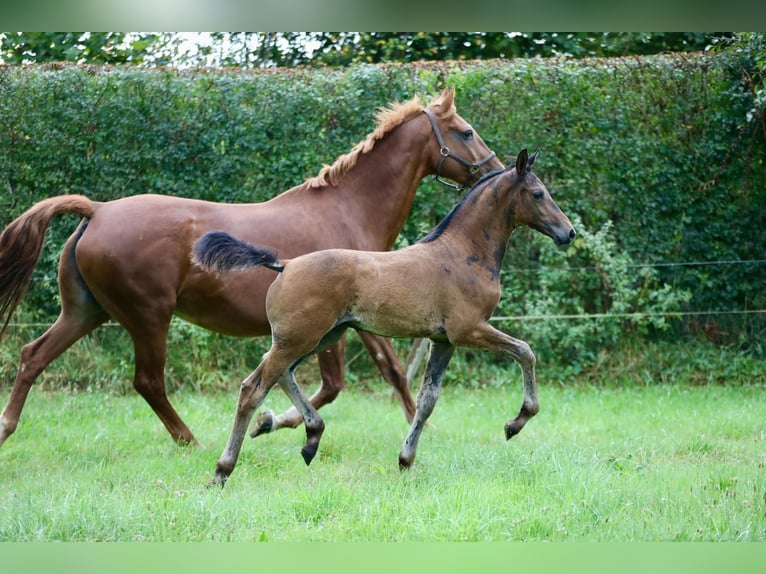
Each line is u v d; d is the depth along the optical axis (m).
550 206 6.45
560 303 11.05
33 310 10.72
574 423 8.61
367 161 7.63
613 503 5.50
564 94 10.84
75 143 10.59
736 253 11.25
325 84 10.70
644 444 7.43
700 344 11.19
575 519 5.23
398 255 6.15
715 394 10.00
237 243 5.92
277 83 10.70
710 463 6.74
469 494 5.67
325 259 5.93
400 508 5.49
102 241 6.98
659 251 11.20
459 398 10.40
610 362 11.05
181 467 6.66
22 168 10.59
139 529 5.12
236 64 13.27
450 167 7.90
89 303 7.32
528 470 6.39
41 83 10.45
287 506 5.52
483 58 14.43
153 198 7.23
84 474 6.55
